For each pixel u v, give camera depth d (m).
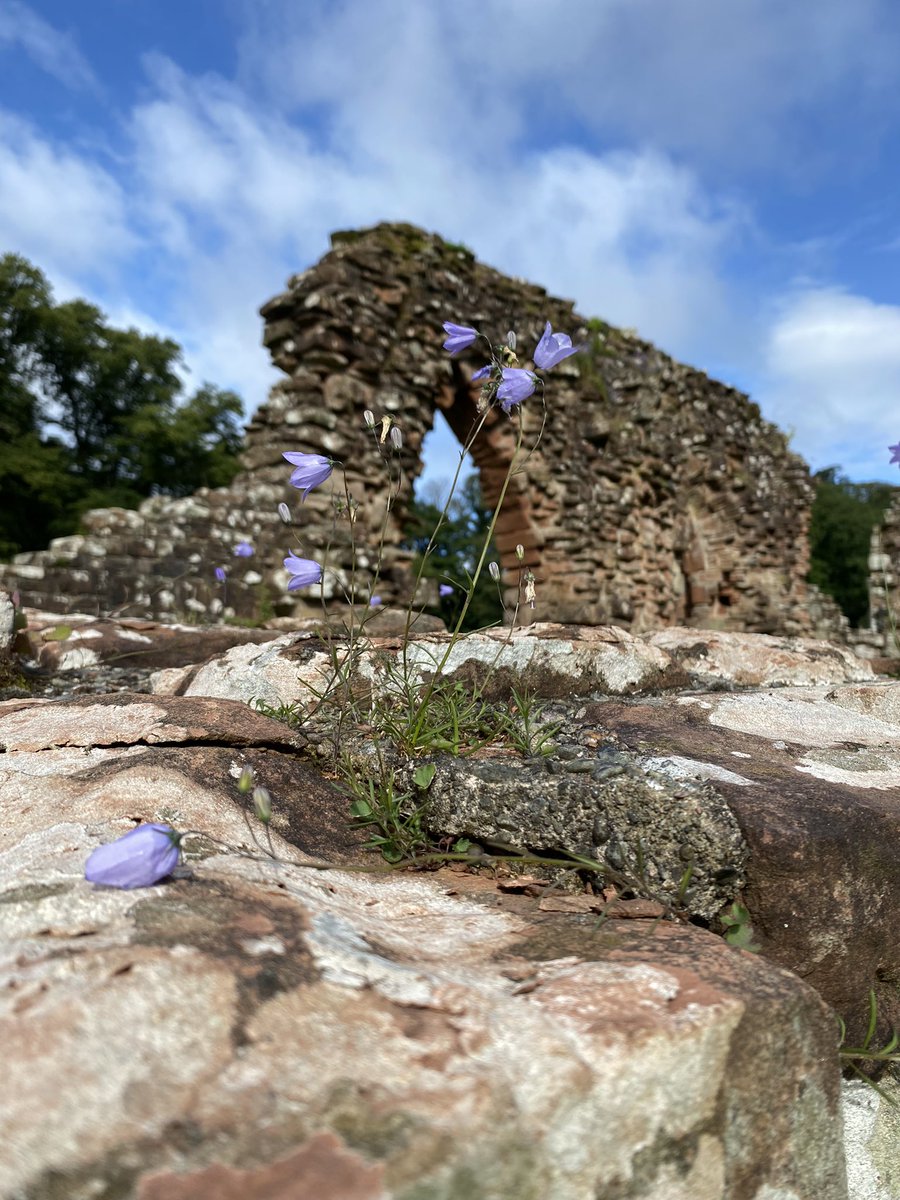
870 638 16.47
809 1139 0.95
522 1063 0.74
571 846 1.47
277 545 8.88
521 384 1.85
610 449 14.35
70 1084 0.64
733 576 16.98
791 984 0.98
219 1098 0.66
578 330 14.16
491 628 2.51
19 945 0.82
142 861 0.96
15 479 23.97
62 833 1.21
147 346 28.08
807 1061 0.96
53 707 1.99
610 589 13.91
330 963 0.85
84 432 28.77
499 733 1.97
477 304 11.94
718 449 16.98
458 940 1.11
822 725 2.19
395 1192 0.63
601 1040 0.79
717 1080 0.85
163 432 26.67
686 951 1.07
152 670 3.43
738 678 3.06
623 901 1.34
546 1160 0.70
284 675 2.30
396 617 7.20
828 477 42.09
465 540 7.75
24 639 3.65
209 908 0.95
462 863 1.58
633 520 14.85
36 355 27.05
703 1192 0.82
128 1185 0.61
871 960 1.39
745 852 1.33
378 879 1.41
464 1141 0.66
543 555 13.39
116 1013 0.71
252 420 9.89
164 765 1.54
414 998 0.82
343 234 10.96
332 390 9.63
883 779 1.70
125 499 26.02
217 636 3.83
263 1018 0.74
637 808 1.41
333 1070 0.70
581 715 2.15
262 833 1.43
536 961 1.02
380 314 10.30
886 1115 1.42
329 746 1.90
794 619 17.31
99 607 7.62
